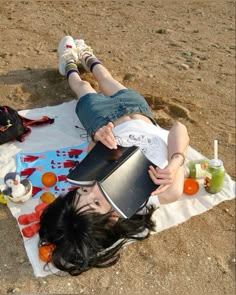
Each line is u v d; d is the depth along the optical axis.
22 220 3.03
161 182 2.75
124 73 4.79
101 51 5.17
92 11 6.18
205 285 2.83
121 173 2.66
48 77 4.58
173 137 3.22
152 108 4.27
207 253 3.02
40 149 3.70
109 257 2.77
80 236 2.56
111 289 2.75
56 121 3.99
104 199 2.67
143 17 6.12
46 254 2.79
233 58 5.25
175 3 6.66
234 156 3.82
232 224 3.24
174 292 2.77
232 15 6.39
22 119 3.88
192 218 3.25
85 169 2.80
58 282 2.76
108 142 2.95
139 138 3.20
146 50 5.29
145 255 2.97
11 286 2.71
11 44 5.12
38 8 6.10
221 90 4.66
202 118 4.23
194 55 5.25
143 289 2.77
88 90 3.86
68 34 5.49
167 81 4.73
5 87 4.37
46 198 3.21
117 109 3.52
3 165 3.50
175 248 3.04
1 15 5.78
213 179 3.32
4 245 2.94
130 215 2.60
